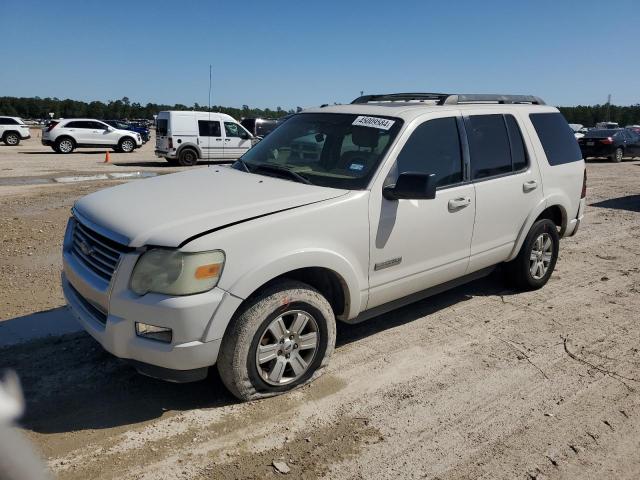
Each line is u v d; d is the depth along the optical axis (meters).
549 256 6.02
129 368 4.11
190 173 4.67
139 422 3.46
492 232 5.11
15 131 32.81
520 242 5.51
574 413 3.70
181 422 3.47
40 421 3.44
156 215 3.51
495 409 3.72
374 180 4.09
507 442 3.37
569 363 4.39
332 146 4.49
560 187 5.86
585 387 4.03
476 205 4.85
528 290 6.00
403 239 4.27
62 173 17.25
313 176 4.25
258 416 3.55
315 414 3.59
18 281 5.99
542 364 4.36
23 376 3.96
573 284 6.32
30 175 16.39
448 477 3.05
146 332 3.33
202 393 3.80
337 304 4.12
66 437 3.29
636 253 7.81
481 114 5.09
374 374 4.13
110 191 4.19
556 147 5.92
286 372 3.81
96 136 27.73
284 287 3.61
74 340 4.56
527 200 5.44
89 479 2.94
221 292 3.31
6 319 4.98
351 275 3.94
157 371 3.38
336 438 3.36
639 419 3.65
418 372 4.18
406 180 3.94
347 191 4.01
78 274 3.67
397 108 4.67
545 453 3.28
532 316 5.33
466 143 4.84
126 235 3.35
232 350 3.47
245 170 4.59
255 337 3.52
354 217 3.92
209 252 3.27
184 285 3.23
